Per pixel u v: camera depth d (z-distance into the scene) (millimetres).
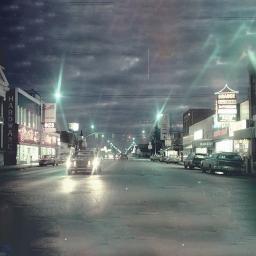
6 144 69562
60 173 43875
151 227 12438
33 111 82062
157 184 27922
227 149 64812
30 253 9484
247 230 12016
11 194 21797
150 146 166625
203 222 13258
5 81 67062
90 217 14188
